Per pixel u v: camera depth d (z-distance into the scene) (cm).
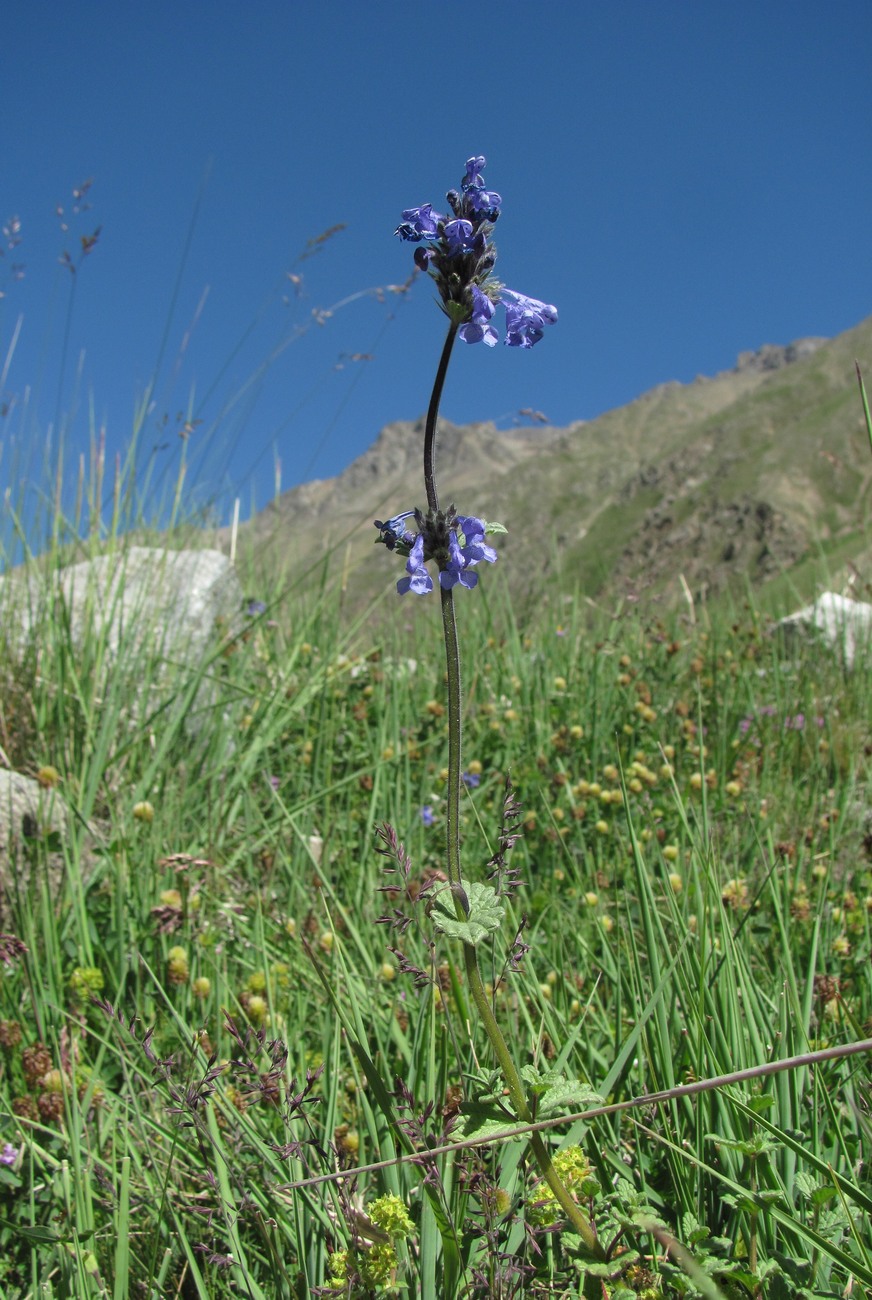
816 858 391
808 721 584
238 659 595
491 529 172
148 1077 250
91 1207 216
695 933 286
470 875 396
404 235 171
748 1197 175
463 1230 192
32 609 561
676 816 455
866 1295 169
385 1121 223
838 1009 268
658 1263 173
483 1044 241
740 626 789
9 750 458
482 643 686
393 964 313
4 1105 246
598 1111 163
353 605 678
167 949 325
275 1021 284
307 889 385
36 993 291
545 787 485
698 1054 221
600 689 610
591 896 360
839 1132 205
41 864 364
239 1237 213
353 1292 180
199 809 450
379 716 560
